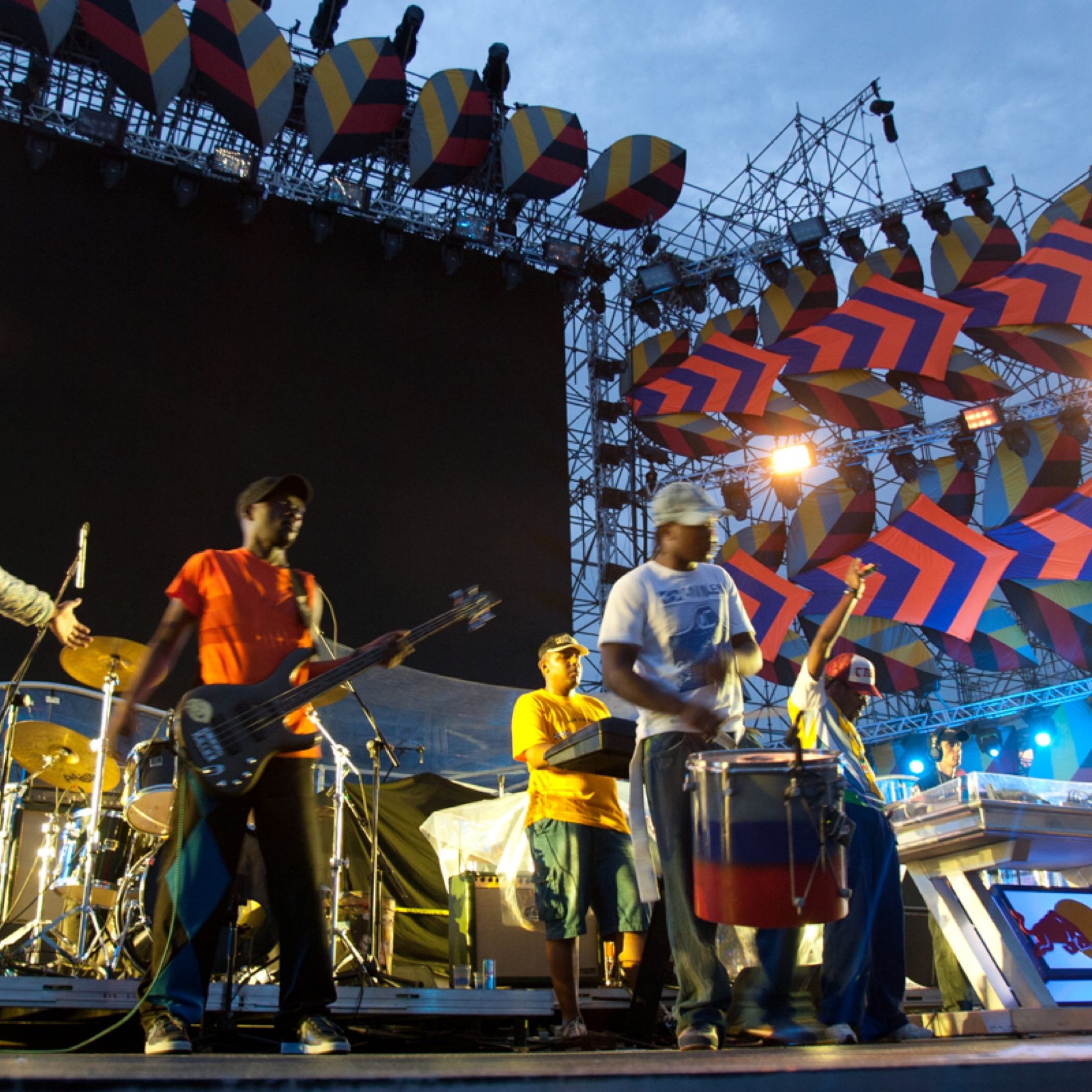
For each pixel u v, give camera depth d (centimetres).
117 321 1290
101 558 1179
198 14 1327
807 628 1634
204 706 241
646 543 1628
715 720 242
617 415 1666
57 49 1330
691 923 238
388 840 836
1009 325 1588
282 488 269
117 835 488
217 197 1405
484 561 1377
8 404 1198
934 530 1548
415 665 1281
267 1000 323
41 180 1308
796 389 1648
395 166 1573
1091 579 1563
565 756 316
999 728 1736
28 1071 86
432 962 778
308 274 1426
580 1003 371
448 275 1513
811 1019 287
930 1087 103
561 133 1536
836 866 218
